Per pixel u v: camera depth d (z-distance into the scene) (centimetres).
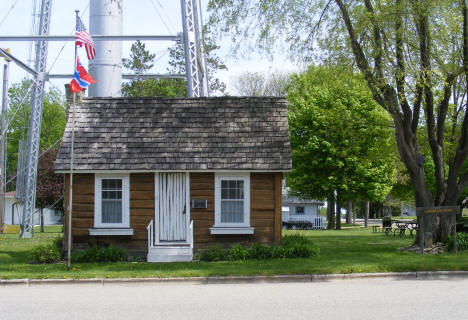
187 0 2262
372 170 3688
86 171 1739
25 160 2905
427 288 1185
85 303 1024
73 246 1770
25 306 996
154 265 1530
